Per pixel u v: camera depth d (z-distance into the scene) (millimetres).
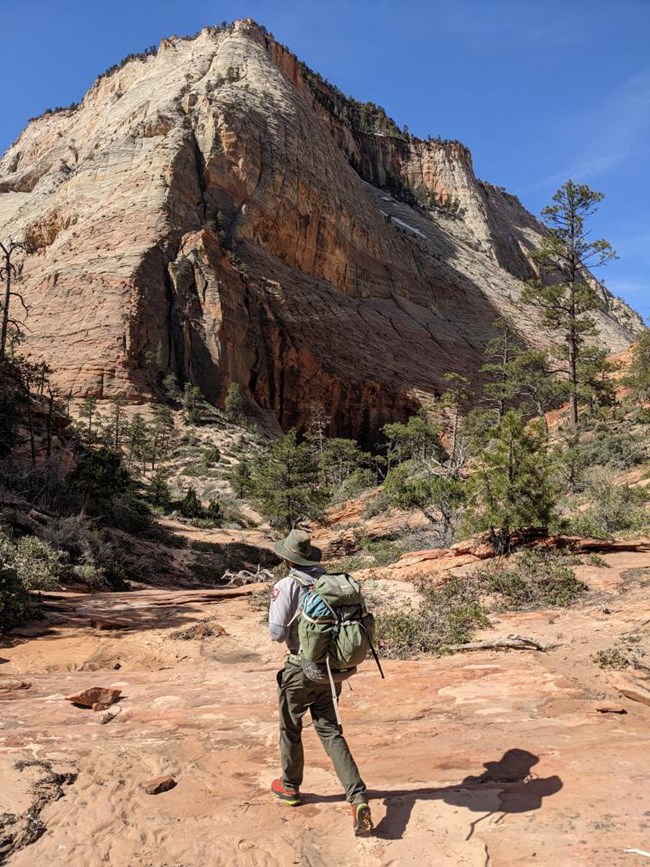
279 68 147000
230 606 11188
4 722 5164
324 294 114875
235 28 151625
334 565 16625
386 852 3031
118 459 25031
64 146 157125
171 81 132625
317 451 70250
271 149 118625
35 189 141125
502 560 10742
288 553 3553
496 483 11289
